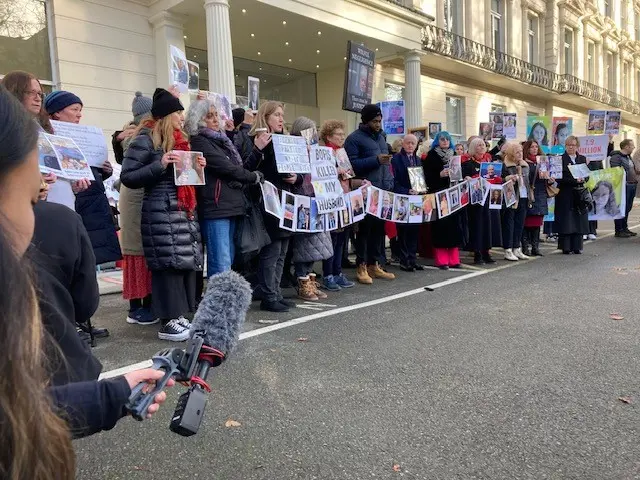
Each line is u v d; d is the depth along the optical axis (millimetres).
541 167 7738
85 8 8867
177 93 4582
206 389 1185
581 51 24938
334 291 5605
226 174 4062
